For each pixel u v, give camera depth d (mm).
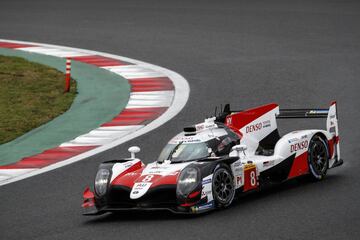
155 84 87938
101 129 69875
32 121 75188
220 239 34406
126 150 60656
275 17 134250
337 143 48094
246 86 82688
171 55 105125
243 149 41219
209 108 73875
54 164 58688
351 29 118625
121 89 86688
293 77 85938
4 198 48938
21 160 61438
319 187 44125
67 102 82500
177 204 38750
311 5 147875
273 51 103750
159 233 36406
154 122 70188
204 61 99500
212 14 141000
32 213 43969
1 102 83188
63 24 136375
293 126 64438
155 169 41438
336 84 80938
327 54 99500
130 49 111312
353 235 33719
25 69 98625
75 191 49094
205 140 42719
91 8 155500
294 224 36188
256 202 41562
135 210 39969
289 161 44719
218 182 40031
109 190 40844
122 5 158500
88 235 37469
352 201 40031
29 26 135375
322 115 47969
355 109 68938
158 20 136500
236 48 107438
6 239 38281
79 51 111750
